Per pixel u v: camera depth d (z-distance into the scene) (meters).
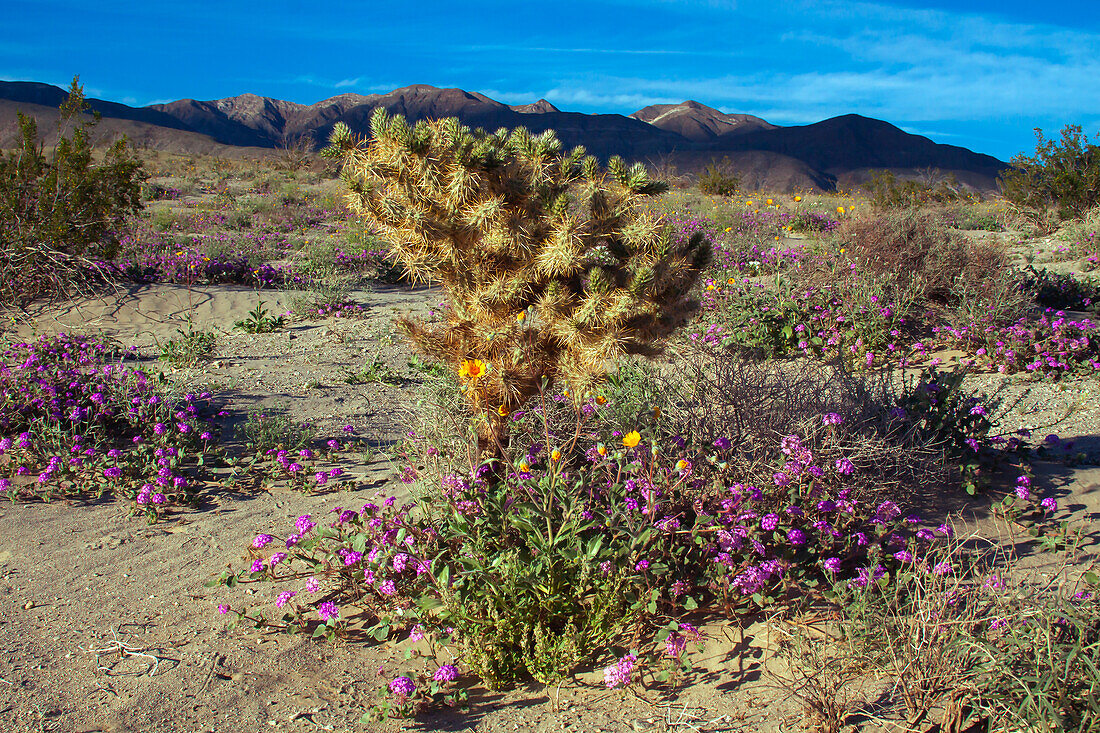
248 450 5.71
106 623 3.30
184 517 4.55
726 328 8.62
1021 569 3.44
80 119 12.41
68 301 11.08
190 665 2.99
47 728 2.56
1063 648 2.37
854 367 7.57
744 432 4.07
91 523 4.41
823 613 3.20
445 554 3.48
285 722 2.67
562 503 3.37
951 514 4.15
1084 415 6.18
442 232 3.47
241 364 8.49
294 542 3.52
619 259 3.62
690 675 2.91
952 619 2.62
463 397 4.66
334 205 25.52
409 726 2.67
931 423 4.69
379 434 6.12
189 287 11.72
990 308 8.38
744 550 3.36
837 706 2.56
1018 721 2.26
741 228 18.47
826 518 3.62
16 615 3.33
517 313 3.65
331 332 10.02
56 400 5.70
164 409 5.99
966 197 25.69
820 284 9.94
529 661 2.93
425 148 3.37
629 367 4.93
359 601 3.48
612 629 3.02
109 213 12.19
